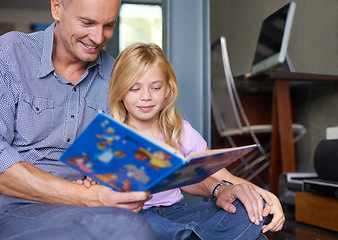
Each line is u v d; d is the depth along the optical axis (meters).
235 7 3.81
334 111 3.06
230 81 3.24
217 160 0.95
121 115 1.41
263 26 3.22
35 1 6.02
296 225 2.22
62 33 1.18
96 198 0.95
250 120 3.70
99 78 1.38
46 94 1.22
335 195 2.06
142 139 0.76
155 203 1.36
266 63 3.14
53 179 0.98
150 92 1.35
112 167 0.86
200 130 2.31
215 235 1.13
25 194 0.99
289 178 2.70
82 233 0.74
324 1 3.12
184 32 2.32
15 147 1.18
